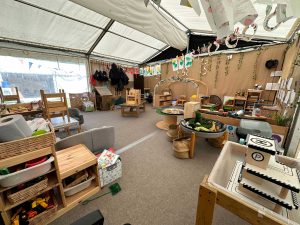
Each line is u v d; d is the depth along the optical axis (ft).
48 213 3.72
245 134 6.62
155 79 23.40
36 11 9.37
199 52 15.75
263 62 13.26
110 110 18.72
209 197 2.34
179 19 11.05
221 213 4.14
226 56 15.25
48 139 3.37
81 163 4.33
